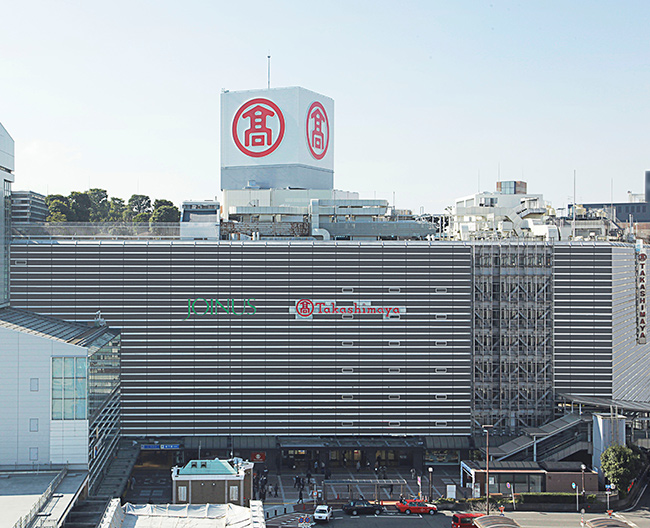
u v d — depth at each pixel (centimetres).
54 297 13950
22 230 14000
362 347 14362
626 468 12512
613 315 14888
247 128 17925
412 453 14362
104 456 11931
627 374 15850
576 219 17850
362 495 12700
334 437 14375
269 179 17800
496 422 14775
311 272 14288
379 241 14500
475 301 14862
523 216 17100
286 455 14188
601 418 13288
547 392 14888
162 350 14125
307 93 17975
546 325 14925
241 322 14212
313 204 15712
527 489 12606
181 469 11200
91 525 8856
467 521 10838
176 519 8962
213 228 14500
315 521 11225
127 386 14075
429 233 15675
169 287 14125
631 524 11475
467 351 14500
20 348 10344
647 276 17525
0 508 8569
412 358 14438
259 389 14250
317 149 18512
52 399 10375
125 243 14050
